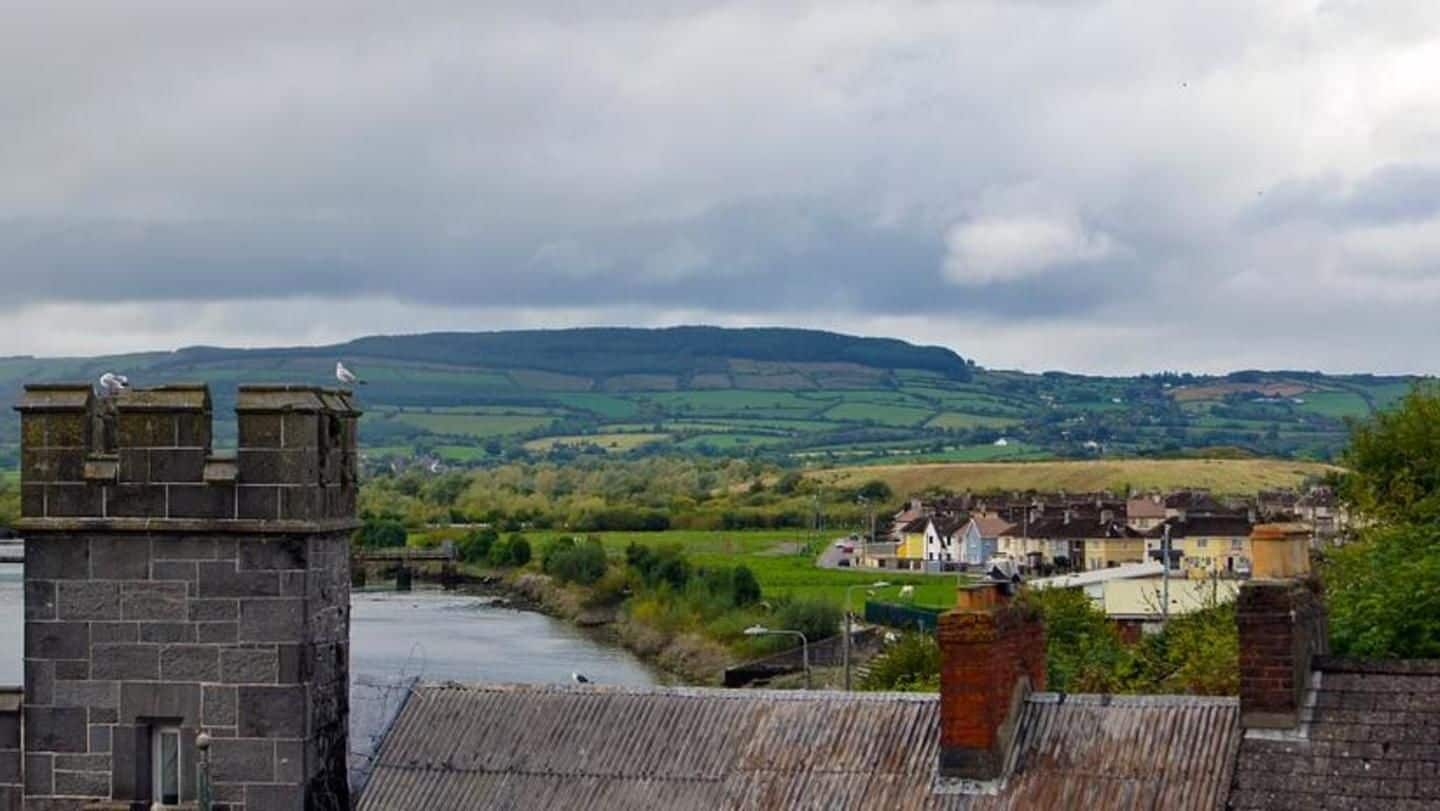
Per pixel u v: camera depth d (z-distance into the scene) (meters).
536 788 33.03
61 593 33.50
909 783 31.61
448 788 33.41
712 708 33.72
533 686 34.97
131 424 33.38
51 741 33.44
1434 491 81.81
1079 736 31.66
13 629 147.62
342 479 34.69
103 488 33.34
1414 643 54.25
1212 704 31.50
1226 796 29.86
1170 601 124.12
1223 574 135.75
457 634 179.88
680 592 193.75
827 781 31.95
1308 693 30.92
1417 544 68.44
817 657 137.50
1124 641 100.75
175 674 33.22
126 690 33.31
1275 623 30.52
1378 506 83.25
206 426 33.31
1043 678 33.94
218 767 33.06
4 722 33.75
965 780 31.31
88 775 33.41
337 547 34.62
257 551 33.09
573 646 174.38
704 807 32.03
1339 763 29.75
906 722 32.66
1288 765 29.91
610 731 33.69
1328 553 75.81
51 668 33.47
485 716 34.53
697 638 171.50
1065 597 91.25
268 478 33.09
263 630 33.03
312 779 33.22
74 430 33.47
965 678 31.44
